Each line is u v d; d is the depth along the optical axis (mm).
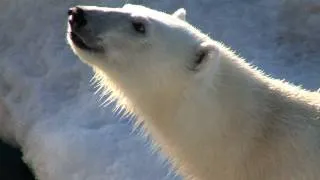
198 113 8531
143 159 11266
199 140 8656
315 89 12320
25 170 12312
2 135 12906
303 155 8359
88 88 12812
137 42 8344
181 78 8469
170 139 8875
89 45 8383
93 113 12312
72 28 8344
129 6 8656
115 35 8320
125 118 12070
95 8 8398
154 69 8453
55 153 11703
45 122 12344
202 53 8336
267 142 8531
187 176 9102
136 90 8656
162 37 8383
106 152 11461
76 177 11266
